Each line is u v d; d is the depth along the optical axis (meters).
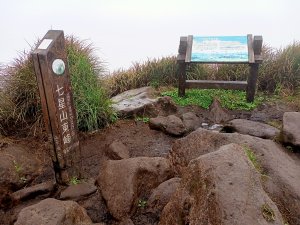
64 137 3.36
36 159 4.18
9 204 3.49
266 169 2.99
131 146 4.43
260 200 2.20
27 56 4.94
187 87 5.77
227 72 6.47
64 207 2.76
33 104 4.79
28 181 3.80
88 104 4.71
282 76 6.17
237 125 4.48
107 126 4.93
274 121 5.03
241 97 5.84
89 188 3.47
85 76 4.86
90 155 4.29
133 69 7.02
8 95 4.80
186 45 5.56
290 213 2.63
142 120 5.18
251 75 5.44
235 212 2.07
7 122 4.72
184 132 4.66
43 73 3.00
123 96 5.94
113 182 3.27
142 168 3.28
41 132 4.61
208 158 2.51
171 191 3.04
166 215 2.58
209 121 5.14
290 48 6.52
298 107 5.46
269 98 5.85
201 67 6.57
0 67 4.93
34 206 2.78
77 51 5.08
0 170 3.66
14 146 4.25
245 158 2.53
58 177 3.54
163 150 4.32
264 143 3.35
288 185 2.79
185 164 3.56
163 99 5.45
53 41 3.03
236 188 2.22
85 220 2.88
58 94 3.18
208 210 2.16
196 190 2.40
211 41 5.63
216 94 5.97
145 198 3.24
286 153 3.49
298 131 3.62
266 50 6.59
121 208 3.04
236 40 5.57
